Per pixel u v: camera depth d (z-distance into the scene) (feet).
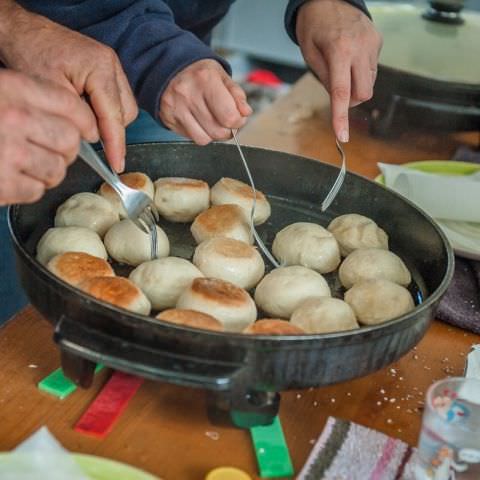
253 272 3.21
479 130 4.97
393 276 3.27
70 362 2.56
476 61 5.01
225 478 2.37
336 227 3.57
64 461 2.21
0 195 2.56
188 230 3.67
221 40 10.31
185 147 3.84
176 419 2.67
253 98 9.18
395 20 5.41
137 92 3.44
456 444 2.38
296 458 2.56
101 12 3.52
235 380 2.33
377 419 2.78
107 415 2.61
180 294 3.02
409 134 5.30
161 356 2.34
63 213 3.46
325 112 5.57
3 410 2.61
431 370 3.08
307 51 3.96
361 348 2.47
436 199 4.19
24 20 3.13
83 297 2.41
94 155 2.89
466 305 3.47
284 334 2.46
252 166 3.88
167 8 3.64
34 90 2.54
